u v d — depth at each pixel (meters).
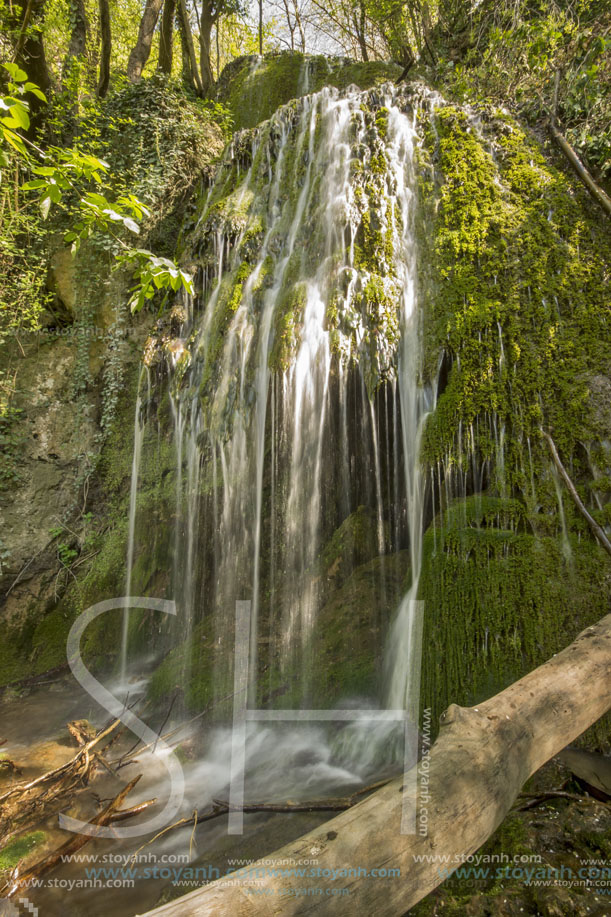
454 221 4.09
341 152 4.81
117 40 12.67
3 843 2.83
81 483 6.10
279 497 4.36
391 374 3.83
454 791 1.65
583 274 3.61
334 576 4.42
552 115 4.48
